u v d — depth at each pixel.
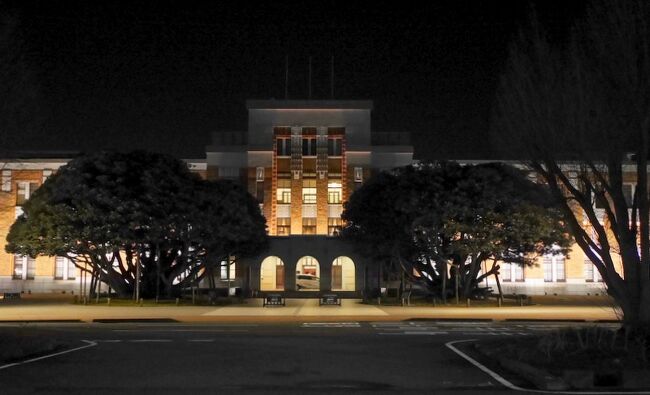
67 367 15.77
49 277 67.81
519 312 40.97
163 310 42.59
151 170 48.41
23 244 47.94
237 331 27.84
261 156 70.25
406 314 39.12
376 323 33.44
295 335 25.59
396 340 23.30
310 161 70.44
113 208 46.66
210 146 70.94
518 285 68.06
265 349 20.08
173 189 48.81
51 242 46.56
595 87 17.09
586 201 18.41
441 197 46.88
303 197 69.62
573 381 13.05
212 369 15.45
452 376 14.38
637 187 17.41
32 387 12.83
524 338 19.28
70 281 67.94
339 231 59.41
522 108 18.31
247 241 55.09
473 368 15.67
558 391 12.52
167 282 51.94
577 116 17.45
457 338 24.27
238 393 12.16
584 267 68.38
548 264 68.62
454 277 52.53
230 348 20.36
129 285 52.50
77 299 50.72
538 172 20.12
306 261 70.12
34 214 48.12
